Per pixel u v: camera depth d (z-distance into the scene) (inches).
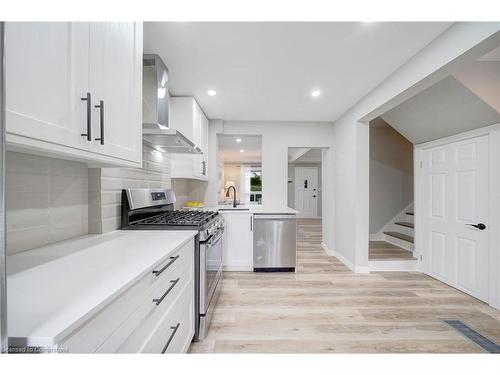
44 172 52.1
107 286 31.9
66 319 23.9
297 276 136.6
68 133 36.8
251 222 145.3
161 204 102.0
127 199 77.5
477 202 108.1
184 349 63.8
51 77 33.6
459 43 71.2
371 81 112.3
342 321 89.9
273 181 178.5
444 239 127.1
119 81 51.3
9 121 27.8
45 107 32.7
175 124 128.0
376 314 95.0
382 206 210.1
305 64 97.0
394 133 210.2
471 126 108.0
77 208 62.5
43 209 52.2
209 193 172.1
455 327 86.3
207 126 167.3
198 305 77.4
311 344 76.6
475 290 108.8
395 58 92.5
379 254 165.5
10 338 21.4
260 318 91.6
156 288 45.2
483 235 105.2
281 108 149.8
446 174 125.9
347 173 154.3
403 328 85.6
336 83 114.5
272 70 102.2
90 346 26.9
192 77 108.3
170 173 125.6
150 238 63.1
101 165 63.6
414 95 105.3
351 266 147.4
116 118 50.2
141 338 39.6
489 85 93.4
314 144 179.6
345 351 73.3
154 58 88.1
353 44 83.6
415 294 113.3
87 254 47.3
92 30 42.2
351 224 147.9
